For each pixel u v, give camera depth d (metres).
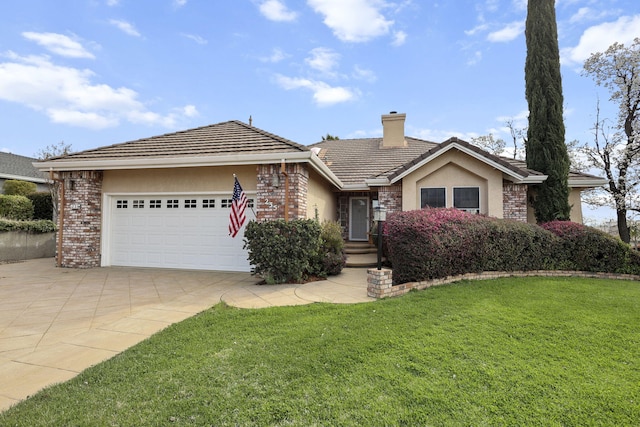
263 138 11.84
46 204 20.14
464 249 9.02
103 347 4.90
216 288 8.84
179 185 11.87
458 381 3.80
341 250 11.24
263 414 3.17
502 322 5.68
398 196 13.75
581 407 3.36
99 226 12.55
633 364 4.30
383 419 3.12
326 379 3.80
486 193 12.57
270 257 9.16
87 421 3.06
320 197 13.61
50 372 4.12
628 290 8.25
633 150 17.23
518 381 3.81
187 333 5.28
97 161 11.38
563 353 4.56
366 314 6.12
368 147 19.89
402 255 8.52
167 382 3.74
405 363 4.19
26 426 2.99
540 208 13.43
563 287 8.41
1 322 6.07
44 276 10.60
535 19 14.29
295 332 5.20
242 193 9.75
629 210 18.03
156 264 12.23
